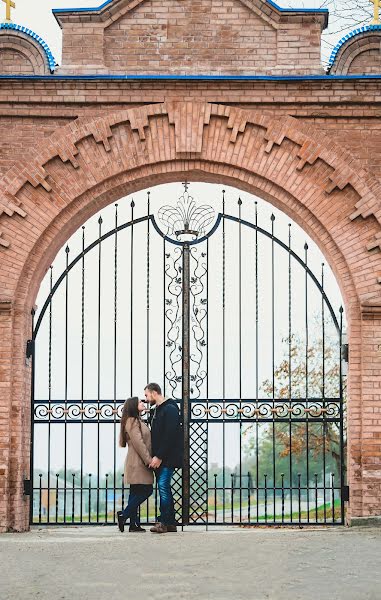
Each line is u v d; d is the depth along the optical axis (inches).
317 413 634.2
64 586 380.2
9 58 644.1
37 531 624.4
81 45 642.2
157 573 404.8
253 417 636.1
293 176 631.8
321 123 633.0
